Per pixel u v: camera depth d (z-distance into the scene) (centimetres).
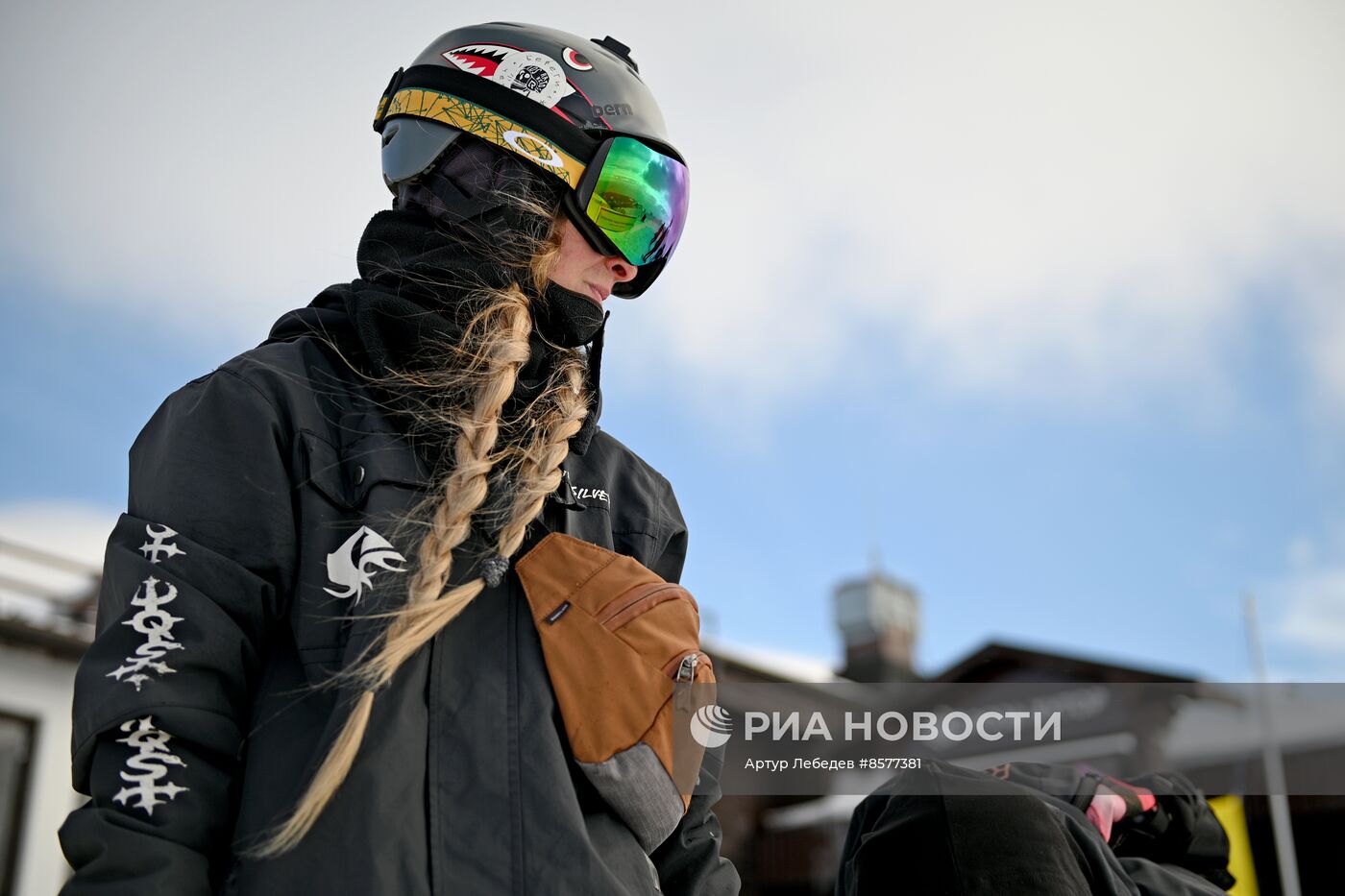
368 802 82
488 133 113
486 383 100
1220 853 152
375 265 113
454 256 109
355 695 84
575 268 116
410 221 113
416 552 93
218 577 89
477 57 116
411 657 90
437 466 99
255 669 90
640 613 98
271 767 85
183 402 97
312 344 104
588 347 120
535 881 83
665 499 125
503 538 97
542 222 113
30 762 657
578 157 115
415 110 115
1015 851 117
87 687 83
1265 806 416
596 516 114
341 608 91
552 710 92
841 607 1684
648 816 92
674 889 107
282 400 98
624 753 91
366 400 101
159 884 77
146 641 84
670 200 120
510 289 108
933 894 117
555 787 87
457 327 104
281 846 78
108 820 78
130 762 80
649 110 122
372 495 95
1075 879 118
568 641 95
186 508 91
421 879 81
